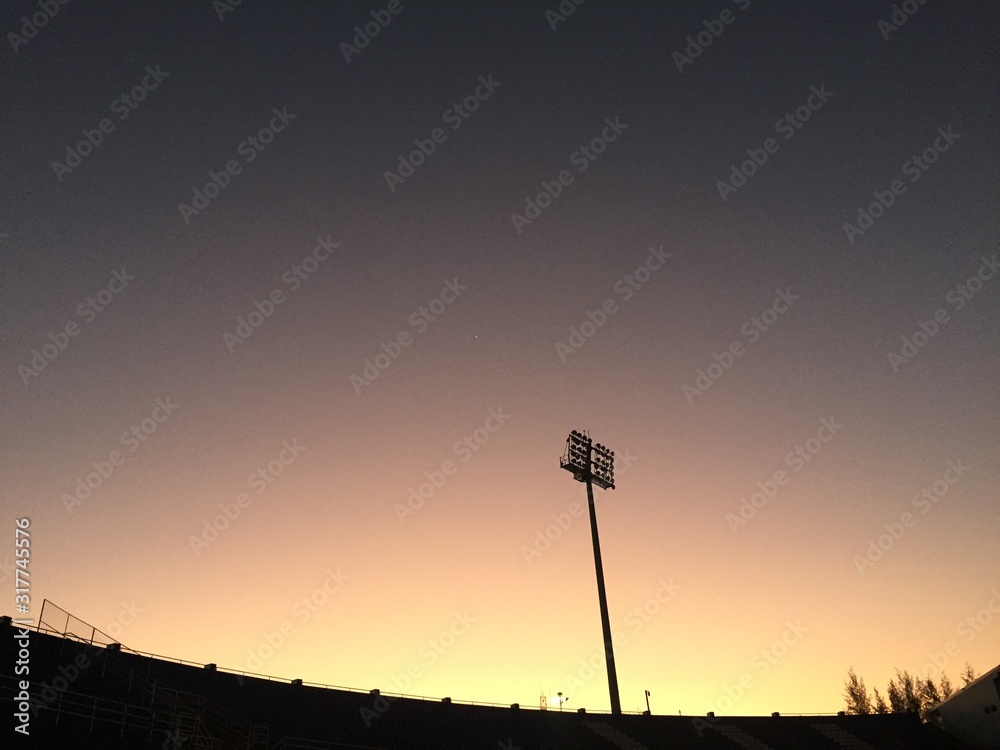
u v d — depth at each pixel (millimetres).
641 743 50312
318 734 38406
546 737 47938
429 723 45219
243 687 39656
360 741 39844
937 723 56812
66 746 21719
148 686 30234
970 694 53969
